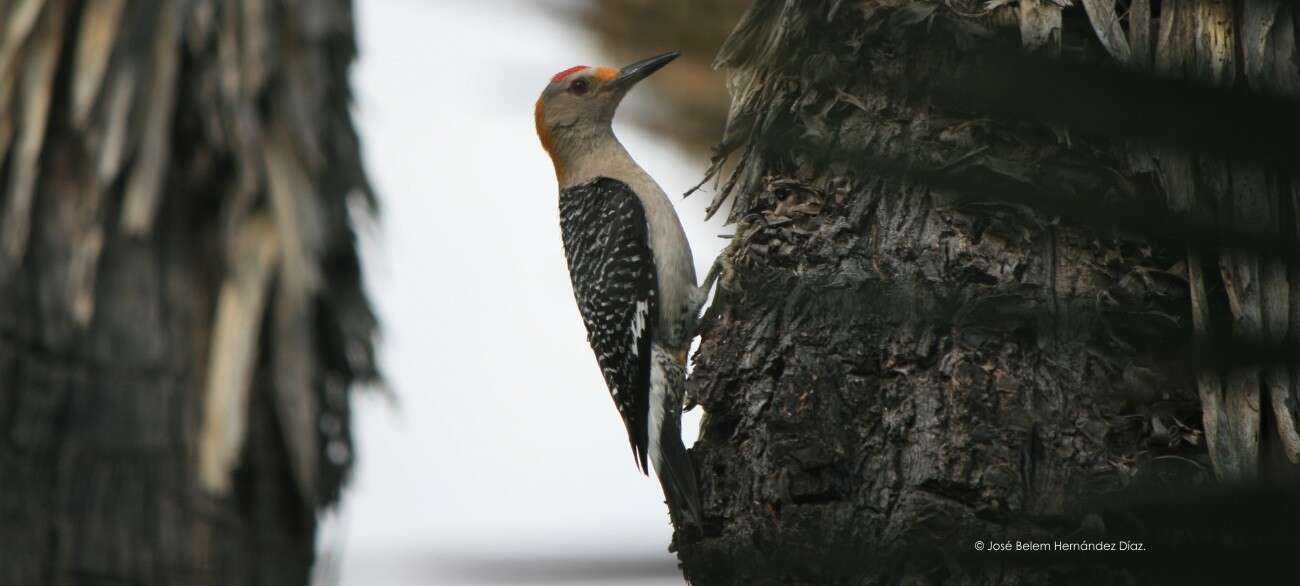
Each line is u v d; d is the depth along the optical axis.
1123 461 6.92
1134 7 7.36
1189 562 3.11
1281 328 6.45
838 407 7.79
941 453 7.23
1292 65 6.67
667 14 10.08
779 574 7.61
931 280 7.60
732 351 8.91
